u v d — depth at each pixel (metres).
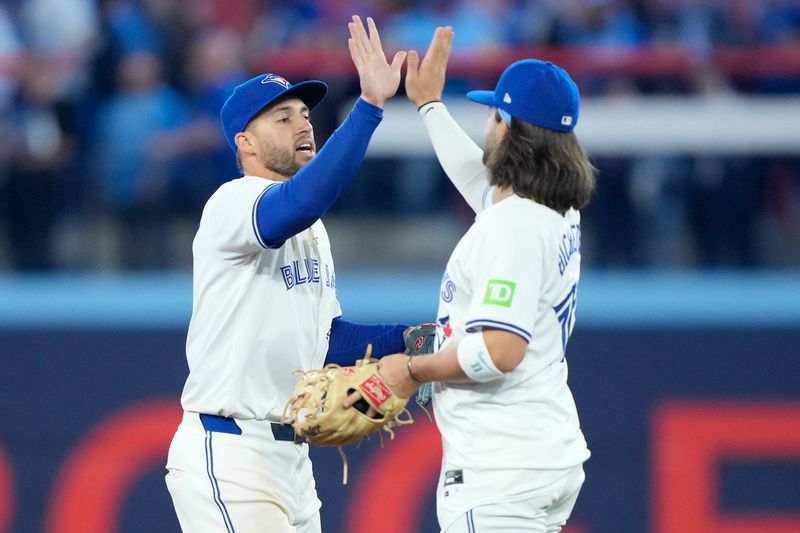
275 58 24.31
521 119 11.80
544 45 26.00
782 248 23.36
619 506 22.61
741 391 22.70
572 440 12.04
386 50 27.00
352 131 12.33
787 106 23.30
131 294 23.66
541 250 11.57
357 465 22.55
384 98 12.42
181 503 13.36
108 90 25.06
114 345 23.20
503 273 11.35
